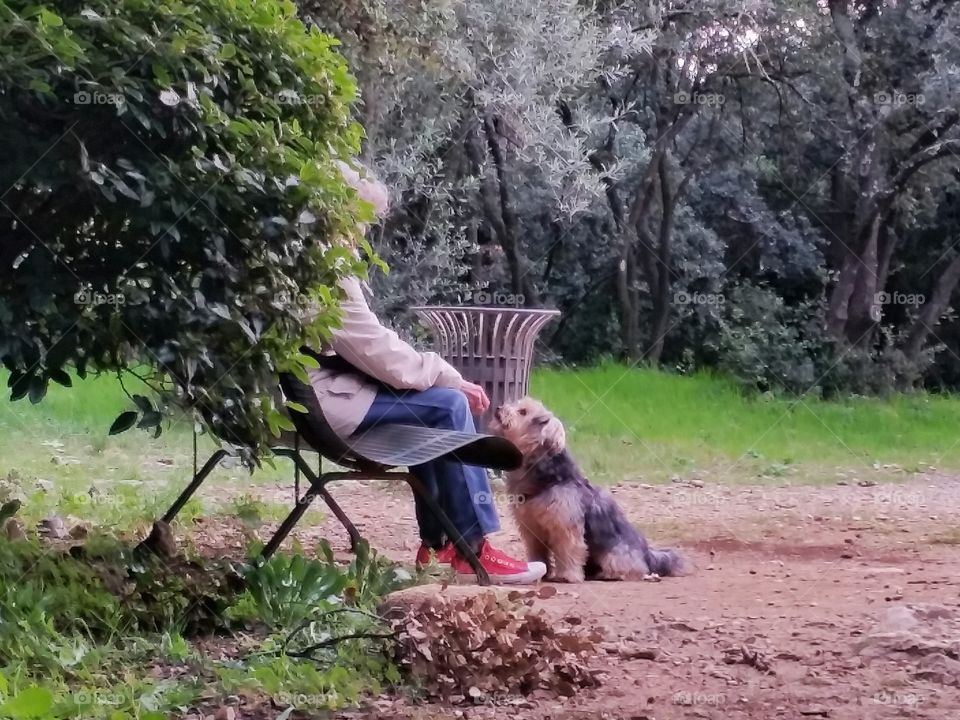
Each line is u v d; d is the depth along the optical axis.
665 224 20.72
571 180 15.65
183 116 4.34
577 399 17.14
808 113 20.55
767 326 20.70
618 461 12.33
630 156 19.44
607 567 6.59
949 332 23.38
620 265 21.11
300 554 5.77
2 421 12.08
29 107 4.16
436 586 4.75
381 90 12.25
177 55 4.33
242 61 4.70
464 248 16.50
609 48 16.02
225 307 4.41
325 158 4.91
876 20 19.52
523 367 10.10
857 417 17.67
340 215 4.78
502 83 14.20
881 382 20.62
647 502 9.92
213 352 4.55
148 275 4.42
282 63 4.86
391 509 8.67
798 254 21.56
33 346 4.36
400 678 4.02
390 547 6.96
